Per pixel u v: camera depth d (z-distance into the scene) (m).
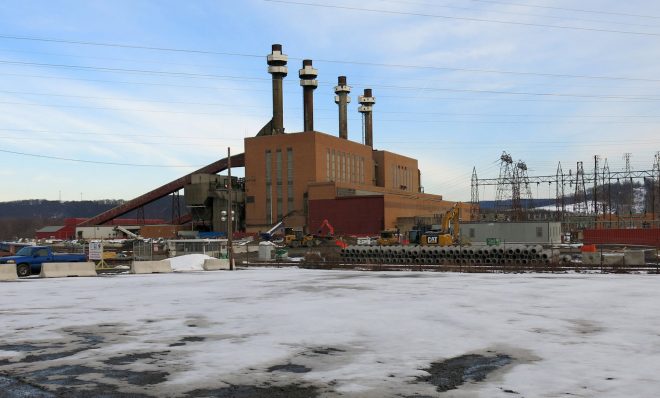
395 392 8.25
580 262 41.97
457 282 27.00
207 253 60.66
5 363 10.44
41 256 35.19
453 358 10.42
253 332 13.31
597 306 17.27
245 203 122.06
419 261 48.75
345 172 127.69
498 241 62.53
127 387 8.74
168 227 128.62
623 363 9.78
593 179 124.69
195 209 125.62
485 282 26.88
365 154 138.62
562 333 12.77
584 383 8.50
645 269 35.53
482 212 142.38
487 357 10.47
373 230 103.88
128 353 11.20
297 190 116.31
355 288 24.09
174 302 19.34
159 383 8.95
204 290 23.83
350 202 106.31
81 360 10.62
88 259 43.97
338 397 8.03
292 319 15.16
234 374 9.46
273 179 119.00
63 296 21.52
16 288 25.23
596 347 11.17
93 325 14.56
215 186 123.12
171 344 12.03
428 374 9.28
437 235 53.03
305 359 10.48
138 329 13.91
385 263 48.75
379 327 13.77
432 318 15.09
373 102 161.62
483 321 14.54
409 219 106.62
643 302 18.16
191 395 8.28
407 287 24.31
